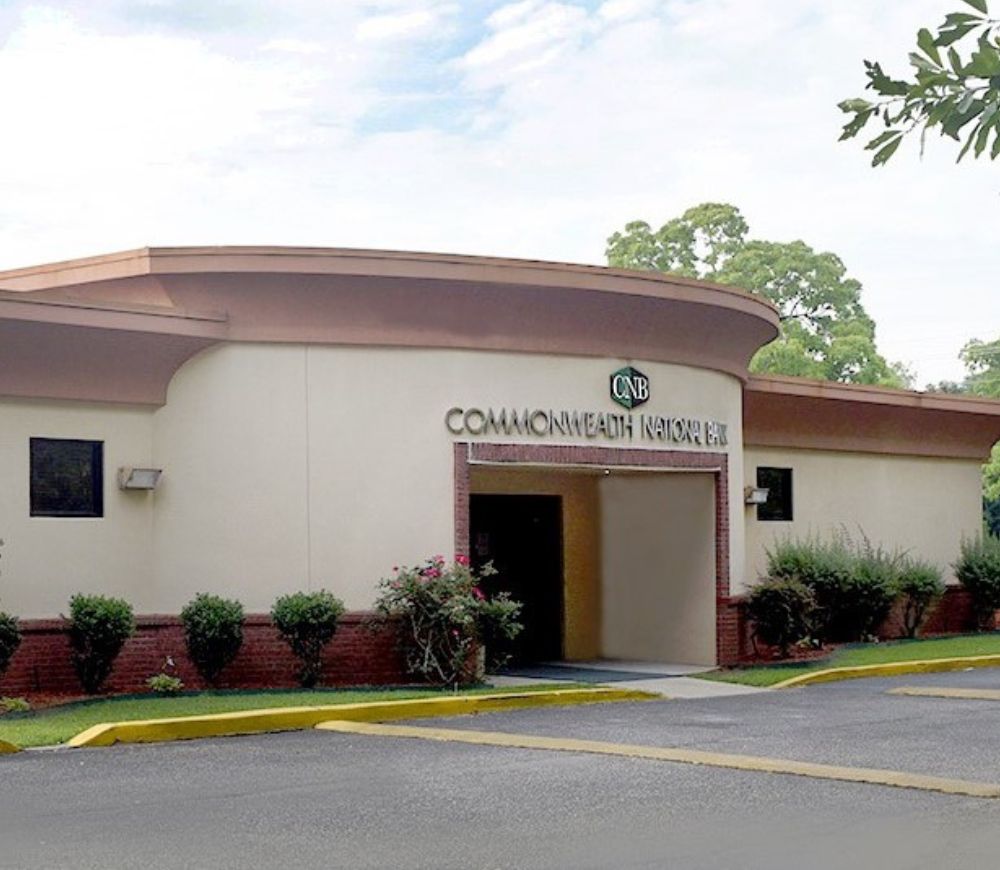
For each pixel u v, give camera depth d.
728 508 25.97
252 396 21.66
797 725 17.58
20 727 16.64
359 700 19.20
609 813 11.78
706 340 25.08
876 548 32.38
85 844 10.69
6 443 20.06
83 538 20.66
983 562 33.56
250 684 21.27
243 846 10.60
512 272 22.19
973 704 19.91
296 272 21.30
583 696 20.56
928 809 11.93
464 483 22.39
